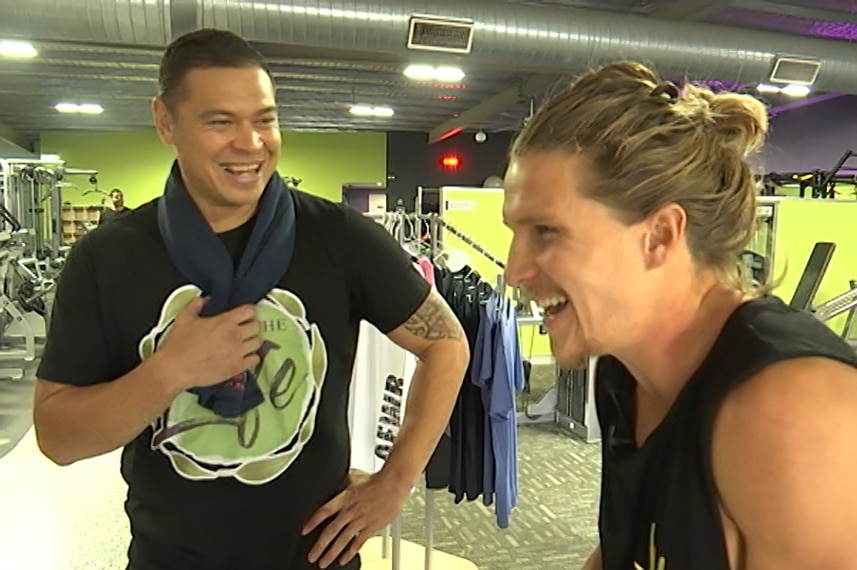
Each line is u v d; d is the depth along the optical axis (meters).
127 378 1.03
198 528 1.16
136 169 13.69
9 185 8.34
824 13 5.91
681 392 0.60
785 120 9.37
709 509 0.56
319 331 1.20
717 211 0.61
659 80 0.63
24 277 7.36
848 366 0.52
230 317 1.04
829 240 5.83
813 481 0.49
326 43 4.83
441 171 14.07
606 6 5.91
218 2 4.46
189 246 1.14
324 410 1.22
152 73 8.35
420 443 1.29
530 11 5.13
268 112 1.15
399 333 1.31
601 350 0.63
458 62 5.64
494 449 2.79
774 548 0.52
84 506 3.42
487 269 6.17
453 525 3.26
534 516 3.37
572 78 0.68
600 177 0.58
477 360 2.74
